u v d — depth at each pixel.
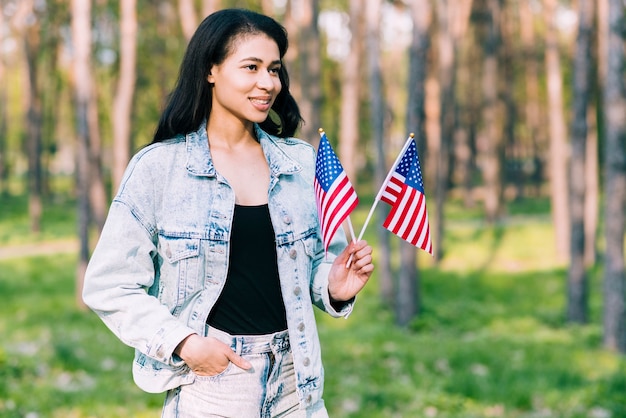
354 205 2.47
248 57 2.40
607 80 9.74
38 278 16.19
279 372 2.43
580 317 12.24
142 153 2.44
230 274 2.38
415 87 11.45
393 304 13.59
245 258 2.39
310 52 14.30
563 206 18.61
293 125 2.73
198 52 2.44
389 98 29.81
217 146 2.51
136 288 2.34
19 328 10.98
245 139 2.54
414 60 11.42
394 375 8.09
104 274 2.33
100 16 18.00
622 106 9.73
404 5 17.56
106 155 41.22
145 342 2.28
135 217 2.36
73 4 12.38
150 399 6.61
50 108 33.56
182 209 2.38
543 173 43.59
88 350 8.87
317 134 14.34
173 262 2.37
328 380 7.75
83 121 12.64
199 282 2.37
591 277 16.70
